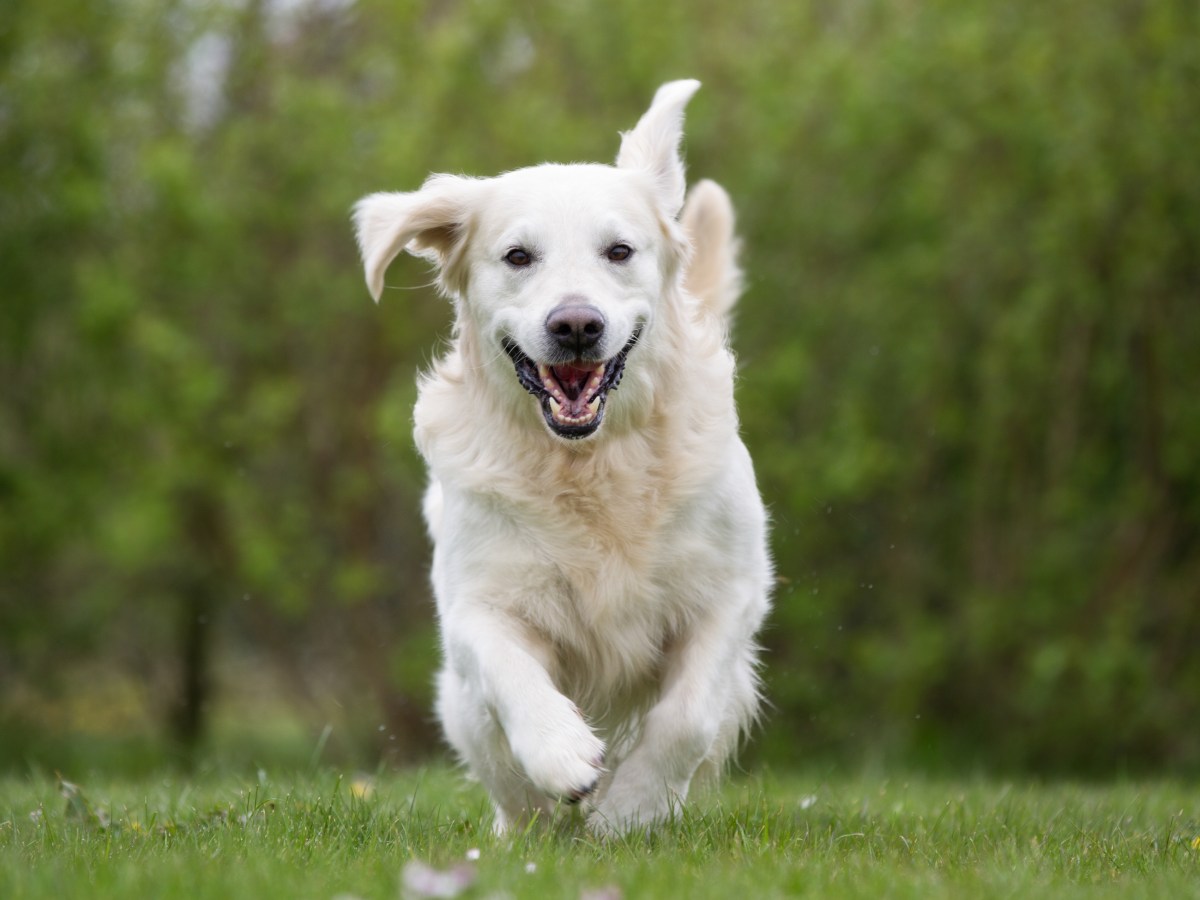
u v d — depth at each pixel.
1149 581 15.35
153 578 18.12
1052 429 15.45
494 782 5.59
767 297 15.96
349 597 15.72
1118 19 14.37
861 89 14.98
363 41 17.39
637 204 5.63
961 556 16.25
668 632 5.58
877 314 15.68
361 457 16.81
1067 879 4.36
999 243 15.04
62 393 16.33
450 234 5.87
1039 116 14.23
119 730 20.06
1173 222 14.52
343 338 16.95
